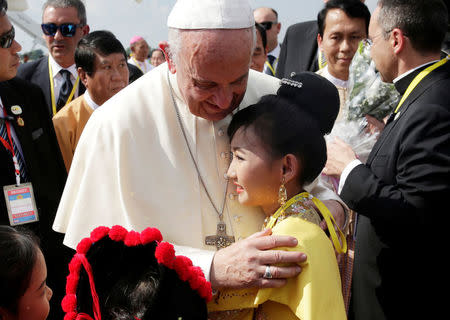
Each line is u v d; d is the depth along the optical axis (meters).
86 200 1.84
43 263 1.39
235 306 1.57
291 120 1.58
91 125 1.93
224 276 1.53
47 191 3.00
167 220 1.81
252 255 1.48
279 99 1.67
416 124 2.03
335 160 2.25
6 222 2.82
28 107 3.03
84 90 4.51
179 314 1.35
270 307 1.55
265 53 4.62
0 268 1.29
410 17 2.15
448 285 2.19
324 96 1.78
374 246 2.27
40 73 4.55
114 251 1.44
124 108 1.86
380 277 2.26
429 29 2.15
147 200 1.80
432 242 2.15
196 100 1.66
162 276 1.34
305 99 1.77
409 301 2.22
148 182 1.81
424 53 2.20
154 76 1.95
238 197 1.79
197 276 1.40
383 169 2.16
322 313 1.42
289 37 4.77
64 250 3.06
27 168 2.92
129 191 1.79
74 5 4.39
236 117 1.69
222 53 1.50
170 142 1.84
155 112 1.87
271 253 1.45
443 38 2.22
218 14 1.51
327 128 1.83
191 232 1.82
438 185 1.95
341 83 3.49
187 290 1.38
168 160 1.83
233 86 1.61
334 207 1.92
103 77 3.49
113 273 1.43
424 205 1.98
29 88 3.12
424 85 2.13
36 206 2.92
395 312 2.25
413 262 2.19
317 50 4.54
